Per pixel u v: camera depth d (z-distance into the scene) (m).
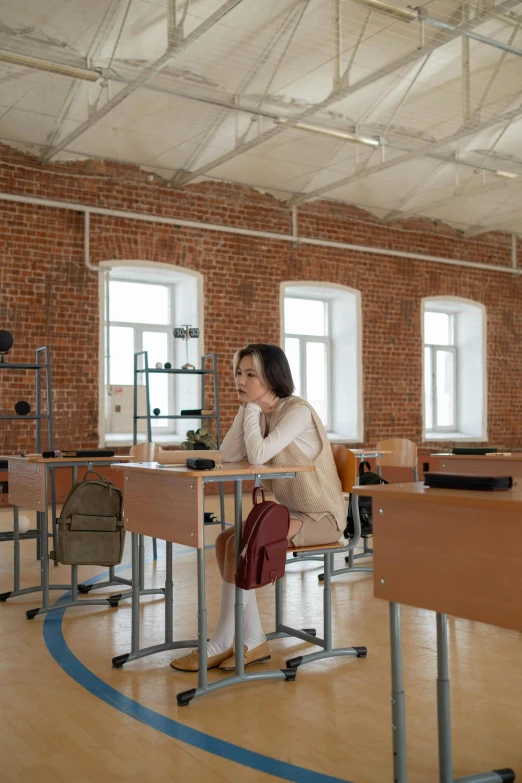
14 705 2.71
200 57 7.16
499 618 1.71
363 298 11.48
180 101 8.09
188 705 2.69
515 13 6.70
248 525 2.77
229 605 3.09
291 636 3.57
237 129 8.70
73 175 9.07
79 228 9.09
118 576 5.06
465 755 2.25
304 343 11.57
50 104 7.86
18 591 4.47
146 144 8.95
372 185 10.70
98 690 2.85
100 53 6.86
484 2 6.48
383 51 7.35
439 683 2.00
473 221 12.38
